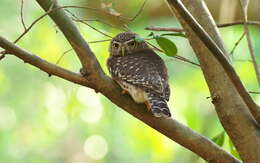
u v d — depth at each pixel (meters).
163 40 6.70
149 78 7.54
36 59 6.42
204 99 14.34
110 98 6.78
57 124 15.41
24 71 15.23
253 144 6.33
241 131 6.38
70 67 14.38
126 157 15.39
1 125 15.30
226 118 6.45
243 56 12.95
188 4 6.83
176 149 14.23
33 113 15.34
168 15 13.37
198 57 6.62
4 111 15.22
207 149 6.60
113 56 8.90
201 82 14.34
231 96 6.44
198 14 6.79
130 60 8.18
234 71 5.94
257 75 6.82
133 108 6.80
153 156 14.52
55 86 15.23
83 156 16.41
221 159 6.59
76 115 15.11
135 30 13.09
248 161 6.37
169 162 14.33
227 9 9.79
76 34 6.52
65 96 15.19
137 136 14.41
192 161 13.50
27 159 15.58
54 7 6.59
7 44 6.33
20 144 15.58
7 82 15.04
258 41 12.77
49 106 15.20
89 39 13.05
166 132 6.69
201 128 13.96
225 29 13.26
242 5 7.09
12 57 15.17
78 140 15.95
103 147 15.58
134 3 12.82
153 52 8.72
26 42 14.50
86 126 15.52
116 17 7.29
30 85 15.23
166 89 7.59
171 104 14.39
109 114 15.05
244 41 12.83
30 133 15.52
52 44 14.52
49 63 6.46
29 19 14.62
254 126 6.38
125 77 7.74
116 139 15.23
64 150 16.34
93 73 6.55
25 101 15.26
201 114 14.21
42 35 14.56
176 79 14.37
